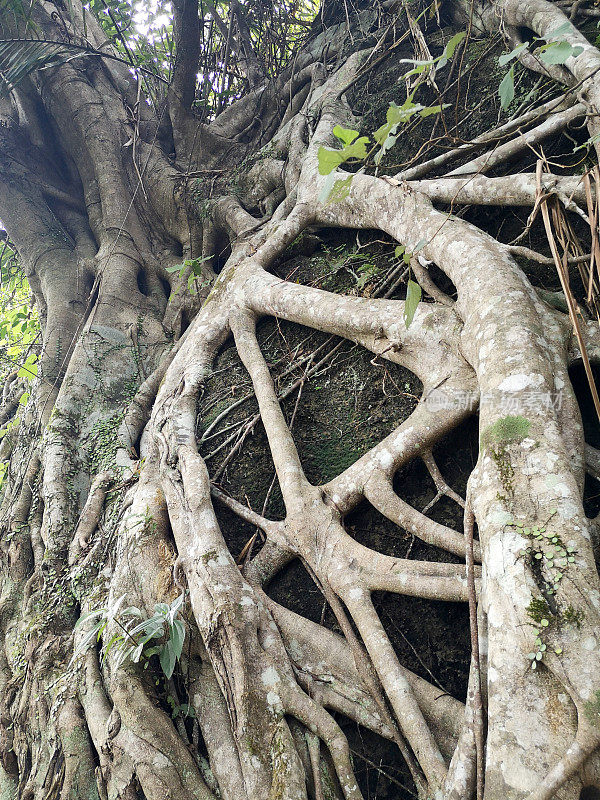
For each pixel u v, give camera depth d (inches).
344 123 234.7
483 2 220.5
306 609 136.1
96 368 226.8
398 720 113.5
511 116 187.8
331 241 207.9
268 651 124.8
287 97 286.2
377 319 157.2
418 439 136.0
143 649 136.6
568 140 165.9
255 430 168.1
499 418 111.3
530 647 88.5
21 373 246.7
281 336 186.1
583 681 83.7
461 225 153.6
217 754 121.3
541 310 129.6
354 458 151.3
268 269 203.9
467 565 109.7
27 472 212.5
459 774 97.9
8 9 279.6
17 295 368.8
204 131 287.1
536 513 98.7
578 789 80.0
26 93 296.8
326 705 119.6
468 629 122.2
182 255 274.5
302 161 231.5
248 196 257.4
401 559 128.1
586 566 91.9
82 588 166.2
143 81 310.0
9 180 291.4
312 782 110.4
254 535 147.9
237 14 315.9
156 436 176.4
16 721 156.5
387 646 118.7
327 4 301.9
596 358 125.8
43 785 134.3
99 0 301.0
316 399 167.6
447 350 140.7
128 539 156.9
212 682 131.5
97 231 280.1
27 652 163.5
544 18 180.7
